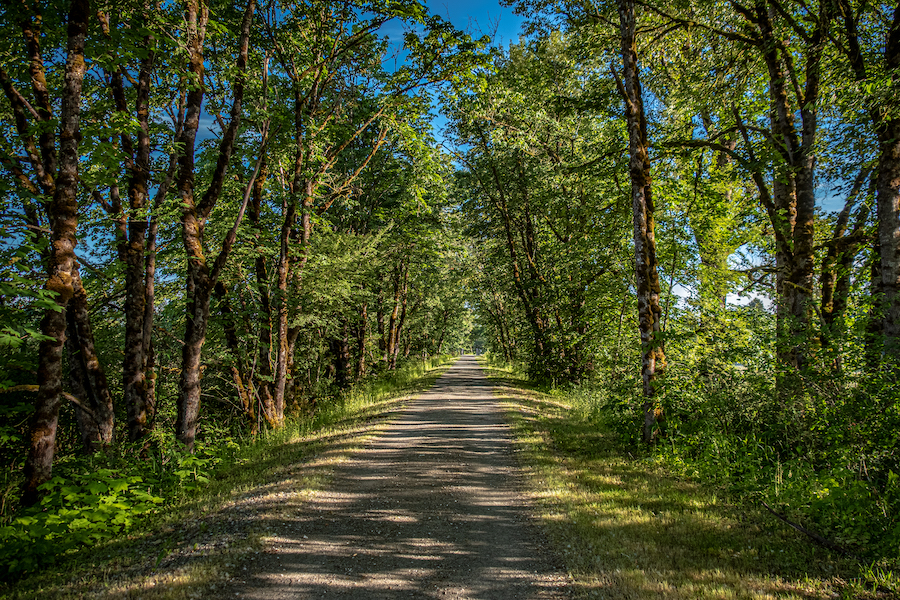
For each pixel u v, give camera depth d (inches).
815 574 161.0
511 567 174.4
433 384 904.9
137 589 155.3
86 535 203.8
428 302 1323.8
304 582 162.7
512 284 992.2
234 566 173.5
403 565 176.6
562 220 748.6
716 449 297.6
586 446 368.2
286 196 516.4
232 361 490.0
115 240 403.2
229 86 463.2
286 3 487.2
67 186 248.5
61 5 299.6
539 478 283.6
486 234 985.5
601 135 681.6
